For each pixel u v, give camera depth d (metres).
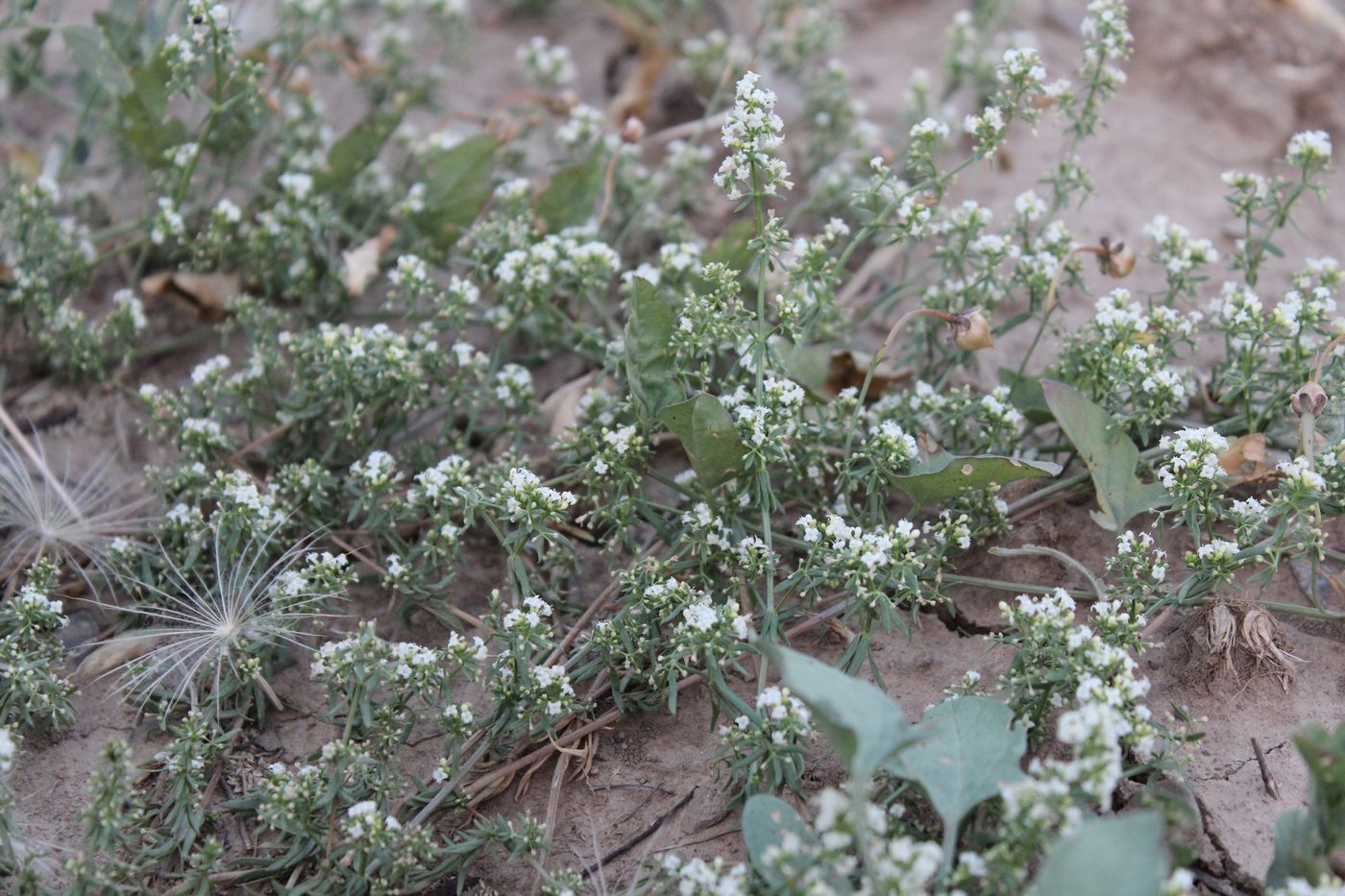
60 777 0.47
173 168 0.56
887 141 0.62
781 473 0.51
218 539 0.48
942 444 0.51
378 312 0.53
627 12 0.65
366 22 0.68
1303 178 0.51
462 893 0.45
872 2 0.69
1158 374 0.48
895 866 0.40
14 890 0.43
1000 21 0.65
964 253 0.52
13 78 0.58
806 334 0.49
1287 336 0.49
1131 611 0.46
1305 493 0.45
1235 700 0.47
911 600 0.47
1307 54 0.62
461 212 0.56
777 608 0.47
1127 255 0.50
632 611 0.46
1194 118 0.63
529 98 0.61
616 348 0.50
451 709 0.45
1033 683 0.44
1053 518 0.50
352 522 0.51
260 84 0.60
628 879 0.45
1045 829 0.41
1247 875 0.44
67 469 0.52
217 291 0.56
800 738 0.45
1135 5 0.64
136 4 0.57
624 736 0.47
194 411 0.52
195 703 0.46
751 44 0.61
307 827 0.44
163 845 0.45
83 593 0.50
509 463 0.50
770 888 0.42
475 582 0.50
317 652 0.46
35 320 0.54
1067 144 0.62
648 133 0.64
